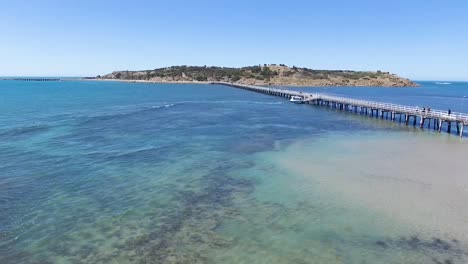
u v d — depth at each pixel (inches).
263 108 2497.5
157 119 1835.6
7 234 555.8
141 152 1075.9
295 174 864.3
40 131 1389.0
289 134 1414.9
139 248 522.3
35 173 853.8
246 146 1175.0
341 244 533.0
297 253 509.7
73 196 714.8
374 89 6515.8
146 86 6619.1
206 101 3132.4
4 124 1556.3
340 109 2397.9
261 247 525.7
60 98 3280.0
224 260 492.1
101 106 2546.8
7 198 698.2
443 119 1459.2
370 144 1218.6
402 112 1713.8
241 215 633.6
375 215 628.1
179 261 490.0
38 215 625.0
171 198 711.1
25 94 3786.9
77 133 1370.6
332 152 1091.3
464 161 986.1
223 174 866.8
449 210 646.5
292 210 653.9
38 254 503.5
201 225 594.9
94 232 567.5
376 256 501.7
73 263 483.8
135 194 730.2
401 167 920.9
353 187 768.9
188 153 1072.2
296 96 3112.7
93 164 938.1
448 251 511.8
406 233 563.5
